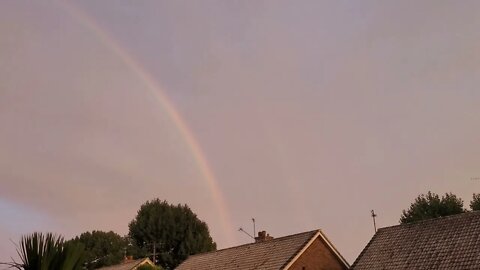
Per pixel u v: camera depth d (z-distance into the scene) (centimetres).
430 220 3177
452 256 2706
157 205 7338
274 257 3475
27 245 649
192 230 7188
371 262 3127
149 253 7000
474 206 5591
